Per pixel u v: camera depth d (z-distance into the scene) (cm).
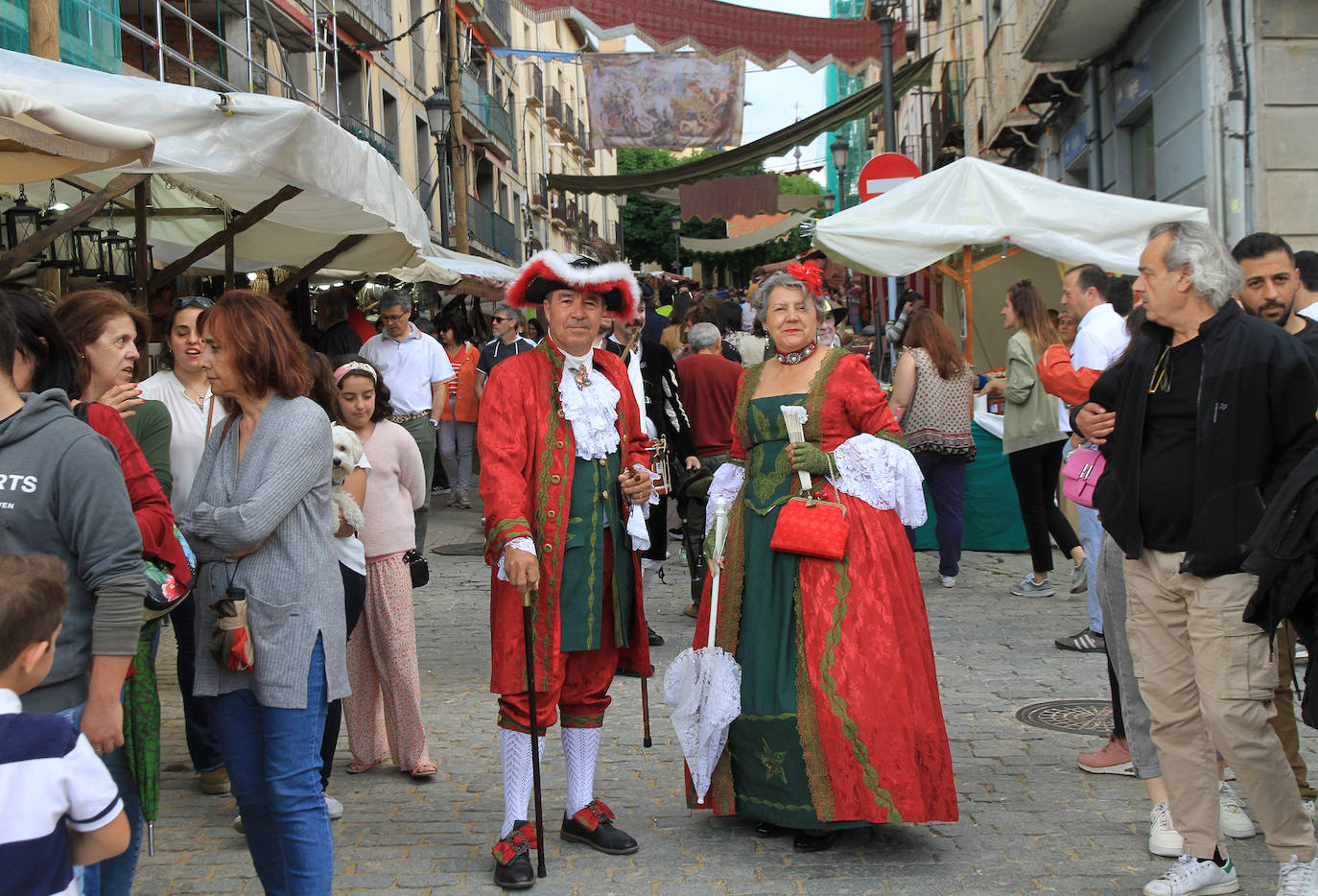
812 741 381
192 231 925
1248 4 1001
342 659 332
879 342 1638
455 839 410
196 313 457
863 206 927
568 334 390
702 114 1389
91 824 212
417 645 702
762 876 372
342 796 456
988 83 2056
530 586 366
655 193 2105
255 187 690
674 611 787
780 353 421
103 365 358
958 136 2269
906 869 374
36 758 207
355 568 440
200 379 464
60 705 271
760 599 403
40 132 354
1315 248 1006
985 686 580
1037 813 419
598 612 388
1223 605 322
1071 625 702
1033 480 767
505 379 388
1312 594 294
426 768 473
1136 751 388
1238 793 438
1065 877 366
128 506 280
